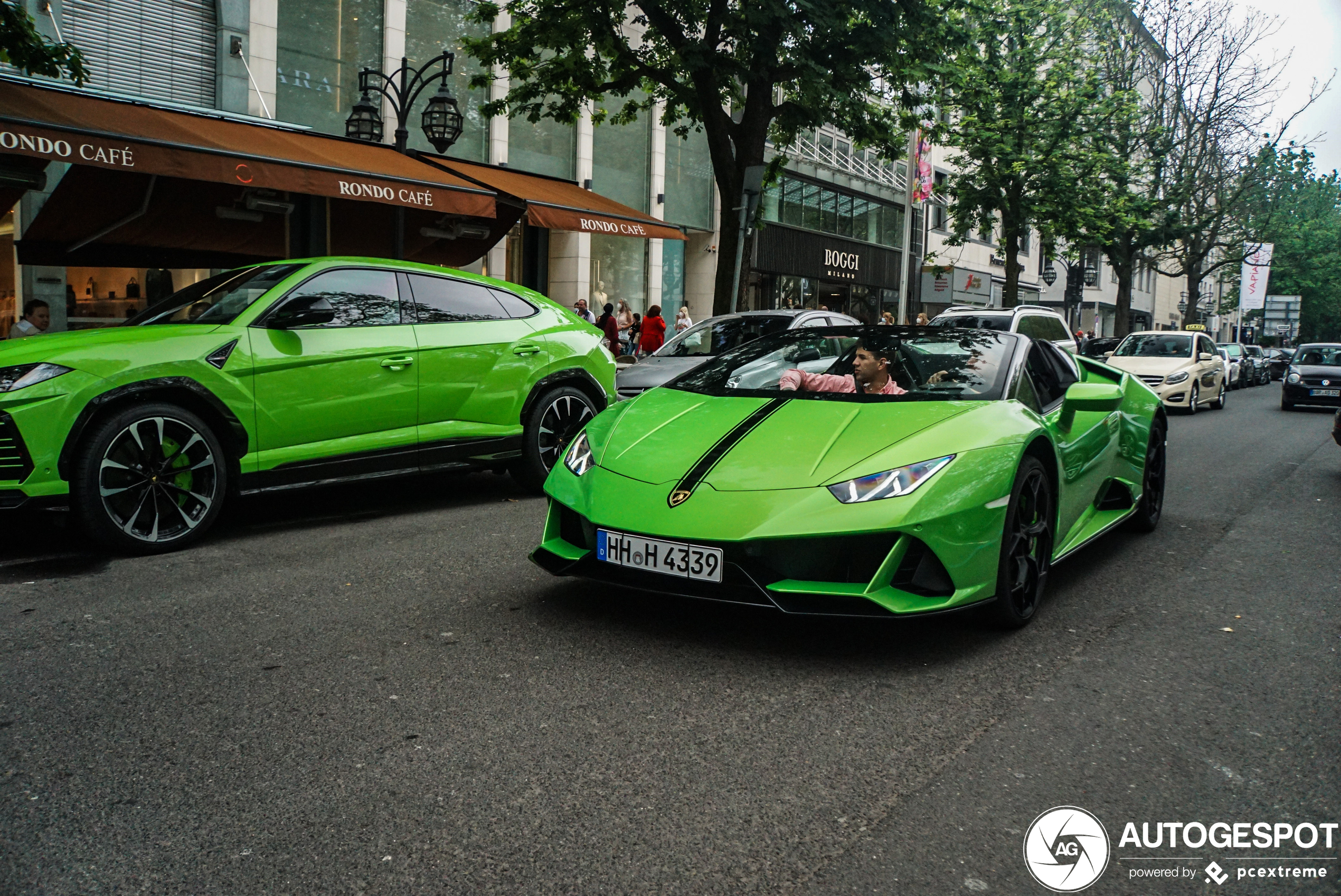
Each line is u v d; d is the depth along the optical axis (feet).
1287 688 10.94
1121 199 87.10
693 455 12.33
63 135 25.57
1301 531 20.30
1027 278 141.08
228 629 12.42
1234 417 55.47
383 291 20.08
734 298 45.21
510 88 59.36
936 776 8.54
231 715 9.64
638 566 11.57
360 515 20.56
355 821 7.59
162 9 43.93
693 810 7.84
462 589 14.49
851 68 43.50
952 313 50.06
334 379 18.61
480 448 21.26
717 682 10.75
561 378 22.70
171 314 18.67
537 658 11.44
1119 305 100.63
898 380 14.16
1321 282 200.44
